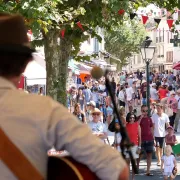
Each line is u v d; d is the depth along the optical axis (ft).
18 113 8.31
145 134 50.42
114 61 235.40
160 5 56.08
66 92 50.08
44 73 65.98
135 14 51.29
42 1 36.70
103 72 9.78
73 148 8.29
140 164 56.95
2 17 8.70
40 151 8.28
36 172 8.20
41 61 68.59
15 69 8.68
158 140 55.36
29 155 8.20
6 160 8.14
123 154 9.61
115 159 8.39
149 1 53.72
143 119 50.83
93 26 48.08
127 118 47.09
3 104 8.40
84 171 8.42
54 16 38.88
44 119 8.29
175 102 84.48
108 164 8.32
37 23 37.01
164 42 310.65
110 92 9.80
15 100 8.45
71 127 8.34
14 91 8.56
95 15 45.98
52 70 48.57
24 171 8.16
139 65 350.23
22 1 36.19
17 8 36.52
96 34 50.11
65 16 43.16
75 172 8.41
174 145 48.49
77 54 53.06
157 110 55.52
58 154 9.82
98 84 122.42
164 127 55.36
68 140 8.28
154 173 52.39
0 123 8.26
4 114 8.32
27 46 8.74
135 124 46.88
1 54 8.57
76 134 8.31
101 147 8.37
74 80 129.90
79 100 88.74
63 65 50.42
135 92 119.85
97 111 45.88
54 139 8.32
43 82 66.39
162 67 313.32
